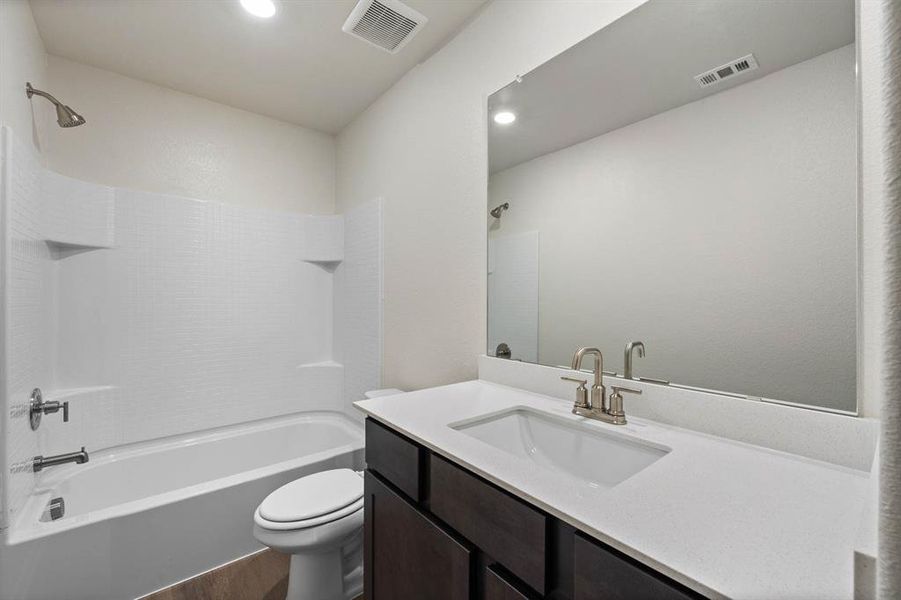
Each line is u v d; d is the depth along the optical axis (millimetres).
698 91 1007
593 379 1187
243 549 1779
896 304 281
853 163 774
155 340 2215
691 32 1023
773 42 886
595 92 1230
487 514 782
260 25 1802
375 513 1161
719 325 961
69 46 1939
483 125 1622
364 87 2293
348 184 2770
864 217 760
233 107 2557
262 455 2459
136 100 2234
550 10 1359
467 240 1698
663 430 996
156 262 2225
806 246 833
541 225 1395
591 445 1046
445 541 880
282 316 2666
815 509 620
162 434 2225
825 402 808
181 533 1631
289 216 2693
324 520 1390
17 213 1342
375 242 2357
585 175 1262
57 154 1997
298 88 2320
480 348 1625
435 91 1897
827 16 813
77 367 1983
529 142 1435
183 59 2053
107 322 2074
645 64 1114
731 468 774
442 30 1790
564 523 654
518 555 713
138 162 2234
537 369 1373
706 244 988
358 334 2521
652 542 536
